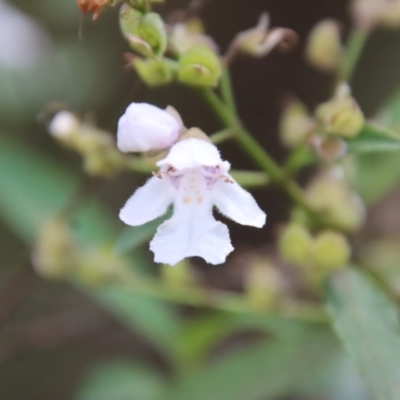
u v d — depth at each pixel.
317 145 0.19
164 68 0.18
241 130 0.19
